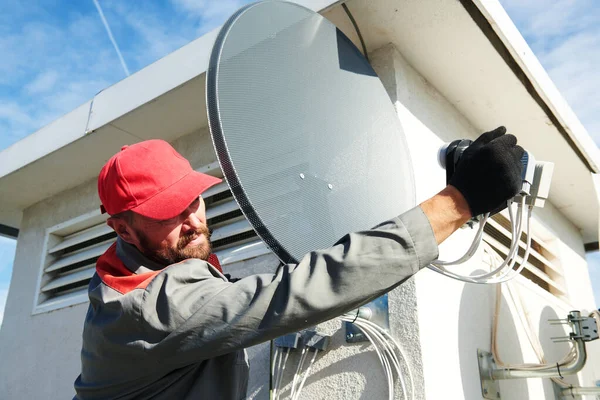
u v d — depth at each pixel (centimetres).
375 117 196
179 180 126
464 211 106
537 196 140
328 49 188
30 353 336
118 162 125
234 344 104
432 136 256
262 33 158
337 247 106
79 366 300
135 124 301
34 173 354
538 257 360
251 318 103
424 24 234
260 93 149
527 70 258
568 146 321
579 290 395
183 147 312
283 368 215
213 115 131
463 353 220
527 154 134
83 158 336
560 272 373
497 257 270
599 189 350
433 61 257
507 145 106
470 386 216
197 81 262
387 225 105
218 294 109
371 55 253
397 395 191
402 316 204
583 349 246
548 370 238
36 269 365
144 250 129
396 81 241
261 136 142
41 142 337
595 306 414
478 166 105
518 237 136
